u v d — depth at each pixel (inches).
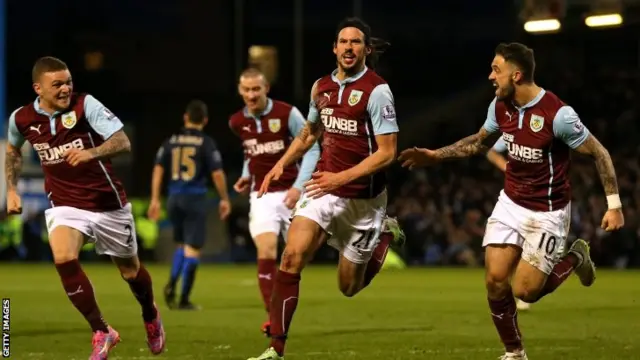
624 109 1733.5
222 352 447.2
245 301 737.0
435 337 499.8
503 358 402.9
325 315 614.5
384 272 1131.9
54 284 907.4
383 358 424.2
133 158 1931.6
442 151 410.0
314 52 2215.8
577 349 452.4
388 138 383.6
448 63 2181.3
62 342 480.4
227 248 1414.9
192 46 2073.1
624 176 1370.6
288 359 422.3
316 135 420.5
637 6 1153.4
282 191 550.9
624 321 574.6
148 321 431.2
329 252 1419.8
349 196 396.5
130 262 422.6
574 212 1270.9
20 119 402.3
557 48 1902.1
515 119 393.4
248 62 1999.3
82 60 1983.3
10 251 1393.9
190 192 669.9
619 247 1238.3
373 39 402.0
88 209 403.9
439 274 1085.8
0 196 1179.3
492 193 1402.6
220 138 1974.7
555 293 786.2
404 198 1414.9
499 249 400.5
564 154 394.3
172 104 1984.5
